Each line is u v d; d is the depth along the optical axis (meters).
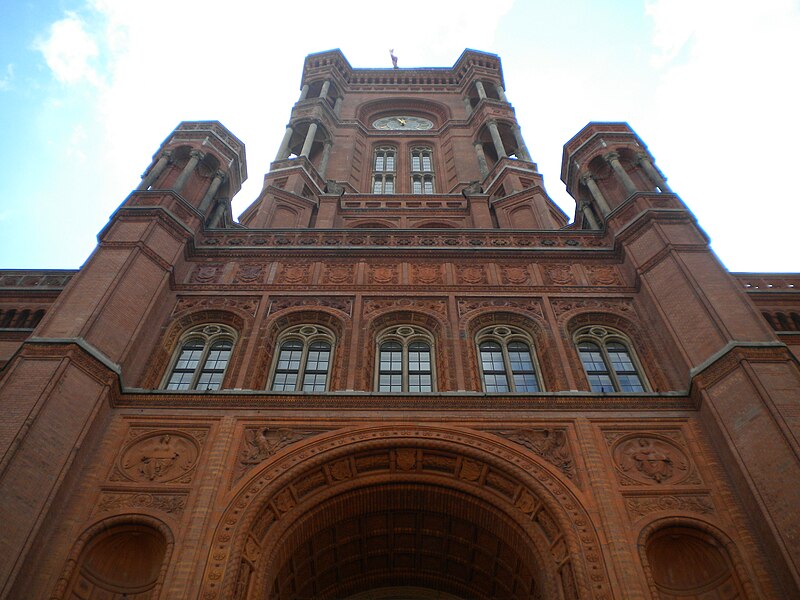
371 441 15.61
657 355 18.70
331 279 21.89
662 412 16.61
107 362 16.53
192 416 16.22
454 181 40.28
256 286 21.27
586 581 12.90
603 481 14.84
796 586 12.45
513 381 18.50
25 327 21.70
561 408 16.61
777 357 16.22
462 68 53.91
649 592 12.72
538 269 22.42
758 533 13.76
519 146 39.72
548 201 33.38
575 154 27.61
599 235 24.11
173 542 13.41
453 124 46.12
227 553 13.25
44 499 13.48
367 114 50.06
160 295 20.00
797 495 13.36
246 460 15.20
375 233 24.17
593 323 20.36
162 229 21.62
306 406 16.48
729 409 15.63
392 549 16.61
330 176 39.94
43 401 14.64
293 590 16.06
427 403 16.59
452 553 16.53
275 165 36.38
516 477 15.09
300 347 19.50
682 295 19.20
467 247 23.02
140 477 14.84
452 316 20.12
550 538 14.42
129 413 16.28
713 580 13.76
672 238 21.19
